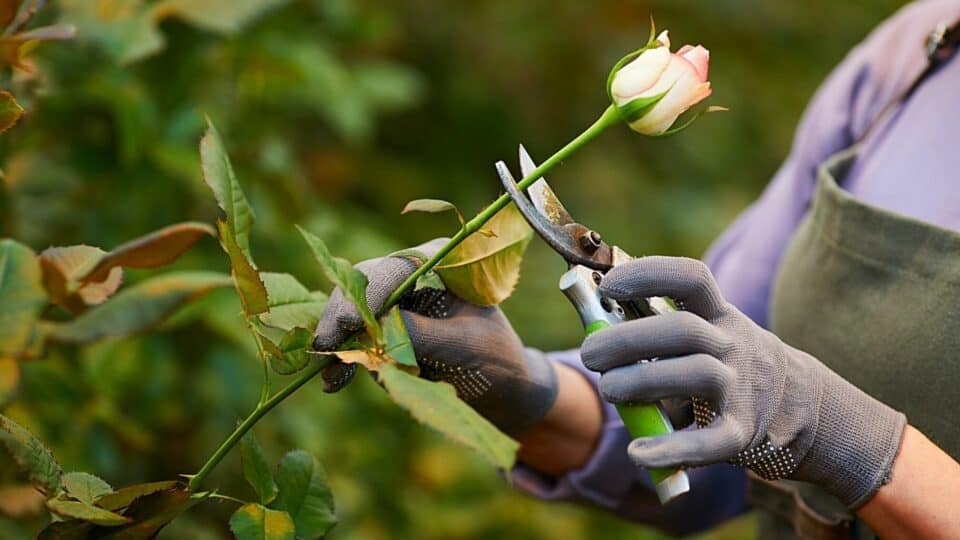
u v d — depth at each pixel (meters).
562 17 5.05
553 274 4.21
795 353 1.87
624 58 1.78
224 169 1.80
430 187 4.58
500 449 1.73
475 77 4.89
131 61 2.06
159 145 2.28
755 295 2.22
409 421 2.84
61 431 2.14
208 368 2.36
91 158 2.27
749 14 5.35
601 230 4.70
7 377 1.77
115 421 2.19
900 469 1.87
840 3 5.57
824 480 1.88
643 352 1.81
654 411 1.82
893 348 1.98
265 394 1.81
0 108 1.79
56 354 2.12
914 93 2.11
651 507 2.18
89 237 2.25
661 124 1.77
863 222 2.01
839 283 2.03
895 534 1.88
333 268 1.78
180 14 2.08
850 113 2.19
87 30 2.06
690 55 1.77
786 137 5.23
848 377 2.01
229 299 2.28
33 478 1.76
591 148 5.08
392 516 2.81
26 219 2.19
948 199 2.02
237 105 2.42
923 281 1.97
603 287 1.82
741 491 2.22
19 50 1.83
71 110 2.25
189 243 1.75
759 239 2.24
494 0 4.96
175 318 2.24
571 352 2.17
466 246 1.86
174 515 1.80
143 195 2.30
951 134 2.05
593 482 2.14
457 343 1.91
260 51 2.41
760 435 1.82
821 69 5.47
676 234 4.75
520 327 4.04
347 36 2.88
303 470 1.85
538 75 5.06
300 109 3.03
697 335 1.81
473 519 3.17
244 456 1.83
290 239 2.41
